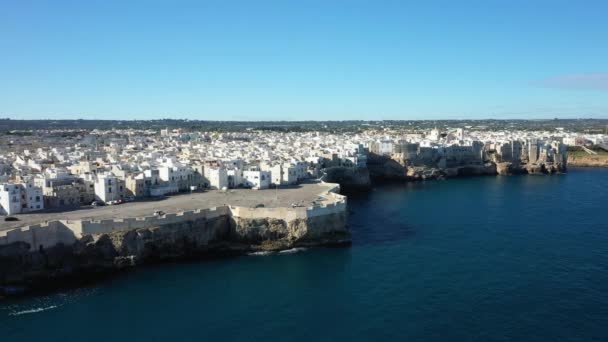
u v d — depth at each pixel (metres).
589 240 161.12
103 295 117.38
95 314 107.75
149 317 106.31
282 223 151.38
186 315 107.12
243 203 165.62
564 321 102.62
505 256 144.50
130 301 114.12
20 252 123.19
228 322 103.75
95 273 130.00
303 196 180.88
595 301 112.00
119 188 173.25
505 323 102.06
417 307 109.88
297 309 109.44
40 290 120.00
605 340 94.81
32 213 149.38
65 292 119.06
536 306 109.69
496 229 176.75
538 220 191.38
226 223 153.88
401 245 156.25
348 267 135.50
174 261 140.38
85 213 148.50
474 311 107.56
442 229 177.25
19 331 100.38
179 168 197.75
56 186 165.12
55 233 130.62
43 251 128.12
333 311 108.31
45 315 107.38
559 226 180.75
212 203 166.12
